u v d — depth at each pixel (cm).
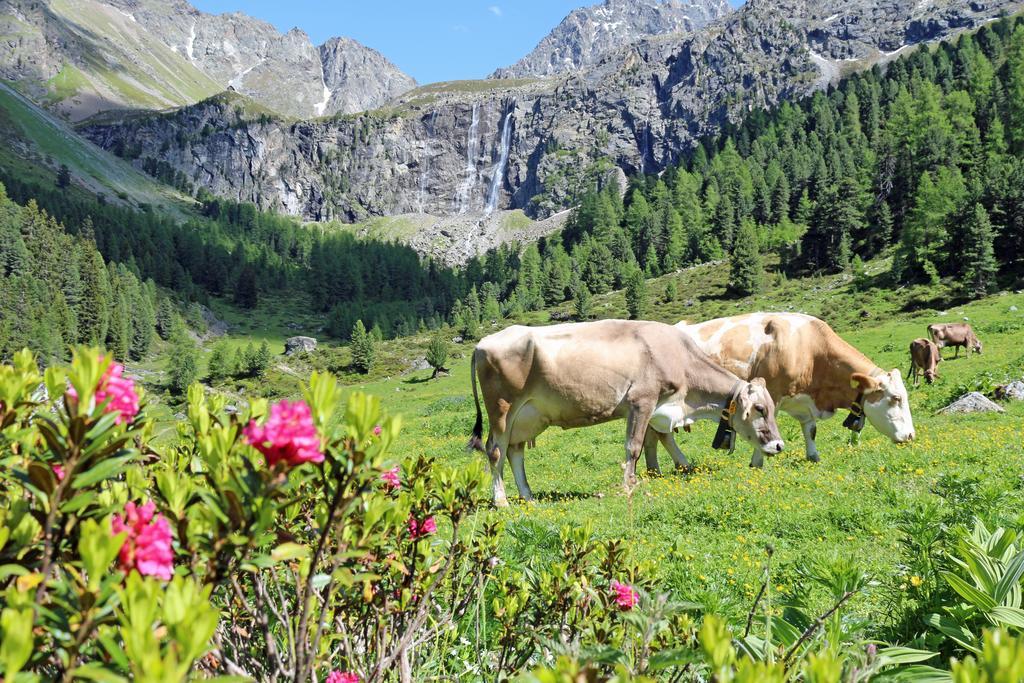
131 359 13025
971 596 369
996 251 7138
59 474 166
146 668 111
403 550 280
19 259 12700
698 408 1211
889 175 11581
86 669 120
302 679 184
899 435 1351
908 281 7650
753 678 134
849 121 15950
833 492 1001
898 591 477
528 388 1158
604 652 230
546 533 662
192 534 166
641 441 1177
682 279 12006
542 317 12750
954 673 136
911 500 866
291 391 10369
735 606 498
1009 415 1981
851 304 7519
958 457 1173
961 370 3278
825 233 9850
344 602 255
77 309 12525
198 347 14725
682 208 15475
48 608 144
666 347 1178
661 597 252
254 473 163
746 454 1722
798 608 402
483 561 337
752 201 13962
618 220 17088
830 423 2111
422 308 17725
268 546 211
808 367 1336
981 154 10856
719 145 18888
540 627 317
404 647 263
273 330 16625
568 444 2181
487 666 341
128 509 155
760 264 9944
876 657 271
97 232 17200
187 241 19100
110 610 136
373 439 222
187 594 126
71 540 167
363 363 10781
